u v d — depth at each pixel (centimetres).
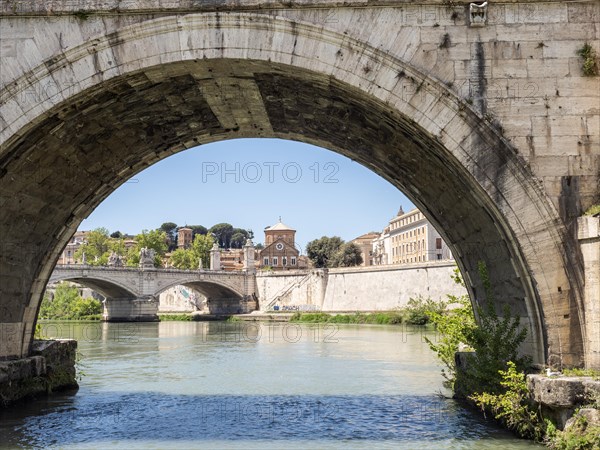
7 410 1964
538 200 1434
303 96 1695
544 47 1465
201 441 1614
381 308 9619
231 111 1898
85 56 1499
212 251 13925
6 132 1498
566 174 1438
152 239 15288
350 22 1474
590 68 1451
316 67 1477
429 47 1467
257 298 12162
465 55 1464
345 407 2075
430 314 2244
